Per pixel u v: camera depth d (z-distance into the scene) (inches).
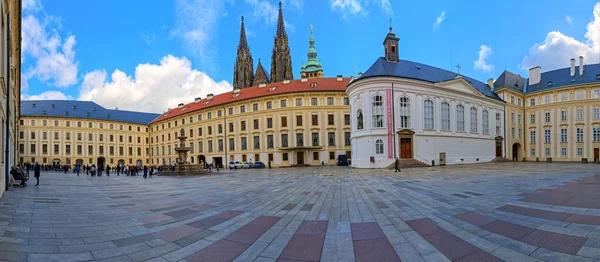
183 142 1592.0
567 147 2170.3
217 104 2519.7
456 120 1772.9
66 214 366.6
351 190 589.0
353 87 1636.3
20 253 213.9
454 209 363.9
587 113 2102.6
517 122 2314.2
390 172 1156.5
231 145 2449.6
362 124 1574.8
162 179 1119.0
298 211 376.8
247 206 421.1
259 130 2317.9
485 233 257.1
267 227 295.6
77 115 3233.3
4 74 549.6
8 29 586.2
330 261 202.4
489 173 971.3
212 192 610.2
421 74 1802.4
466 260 197.9
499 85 2368.4
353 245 235.5
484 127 1982.0
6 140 614.9
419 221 307.7
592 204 367.9
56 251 221.6
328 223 308.7
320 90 2204.7
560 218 297.9
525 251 209.9
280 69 4165.8
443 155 1673.2
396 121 1529.3
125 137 3398.1
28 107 3161.9
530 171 1044.5
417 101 1604.3
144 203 462.6
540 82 2415.1
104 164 3260.3
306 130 2204.7
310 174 1183.6
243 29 4414.4
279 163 2236.7
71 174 1701.5
